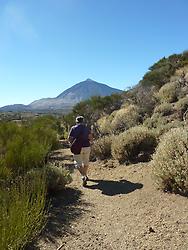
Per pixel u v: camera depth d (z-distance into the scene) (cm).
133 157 1255
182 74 3041
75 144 1060
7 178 834
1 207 553
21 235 522
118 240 620
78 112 3206
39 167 1025
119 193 914
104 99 3378
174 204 744
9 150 1066
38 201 644
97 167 1277
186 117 1916
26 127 1725
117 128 2230
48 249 580
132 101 3102
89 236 639
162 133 1423
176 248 560
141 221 693
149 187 903
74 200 879
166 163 830
